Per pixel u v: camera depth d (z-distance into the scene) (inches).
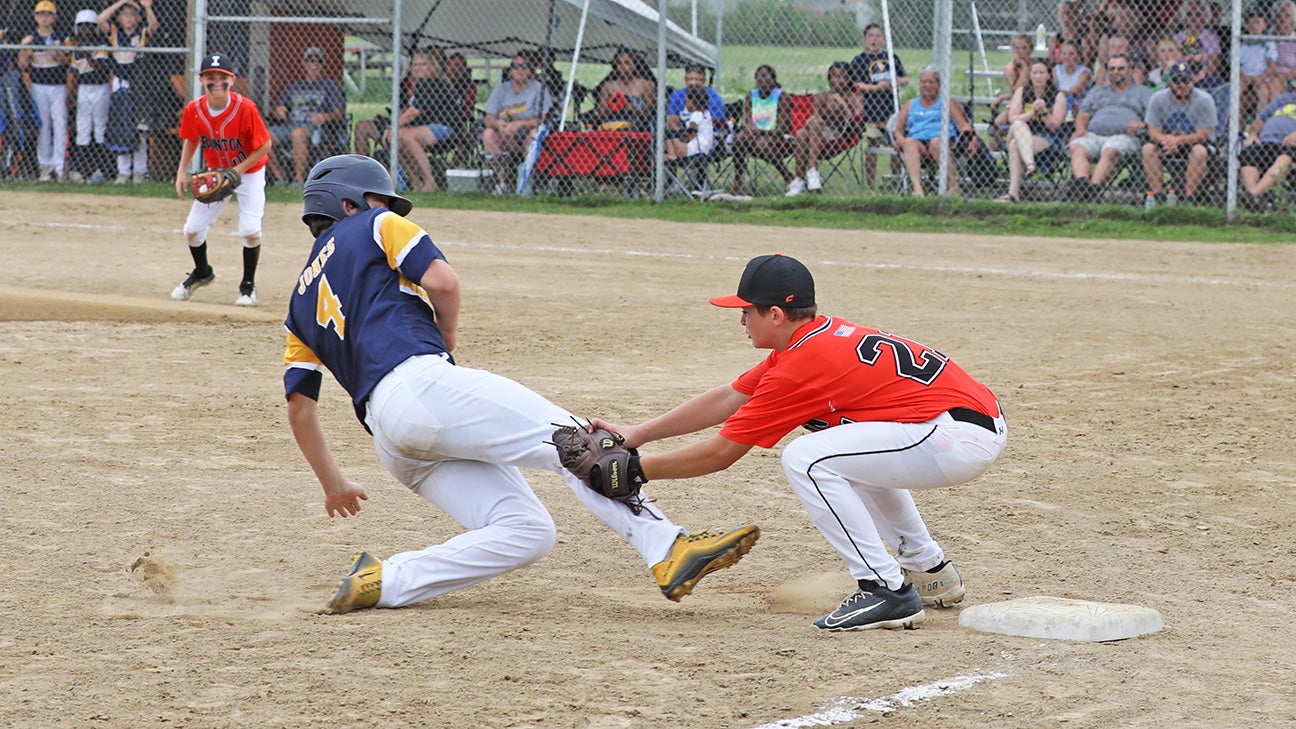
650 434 394.6
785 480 575.5
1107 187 1457.9
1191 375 790.5
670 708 309.1
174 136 1663.4
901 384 380.2
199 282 982.4
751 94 1569.9
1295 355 848.3
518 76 1594.5
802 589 426.6
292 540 471.2
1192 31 1419.8
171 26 1622.8
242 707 306.5
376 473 568.7
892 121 1540.4
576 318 956.0
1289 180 1395.2
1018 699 319.3
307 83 1606.8
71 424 638.5
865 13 1884.8
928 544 410.0
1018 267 1206.9
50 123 1626.5
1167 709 314.0
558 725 298.0
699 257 1258.0
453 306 377.7
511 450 377.7
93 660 339.3
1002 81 2030.0
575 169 1551.4
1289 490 561.6
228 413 671.1
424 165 1599.4
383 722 298.5
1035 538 492.4
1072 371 796.6
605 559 464.1
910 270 1185.4
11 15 1617.9
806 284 379.9
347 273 381.4
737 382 394.3
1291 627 388.5
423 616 386.0
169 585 414.0
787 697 317.4
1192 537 495.2
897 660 347.3
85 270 1114.7
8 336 855.1
